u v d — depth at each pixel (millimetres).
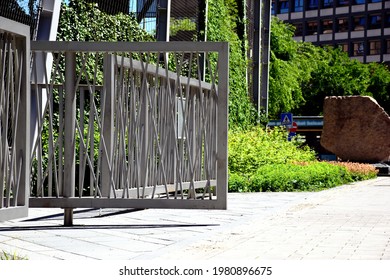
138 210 12305
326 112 35656
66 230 9375
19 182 8188
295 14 101000
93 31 18797
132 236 8875
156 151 11812
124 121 10734
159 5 21672
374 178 29719
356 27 97375
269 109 53094
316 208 13797
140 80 11320
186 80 12555
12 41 7980
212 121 13461
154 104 11484
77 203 9906
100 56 17125
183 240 8570
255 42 35938
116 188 10539
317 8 99625
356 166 28719
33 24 15531
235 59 31109
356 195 18281
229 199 15609
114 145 10469
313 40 100000
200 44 10250
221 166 10250
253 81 35781
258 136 25453
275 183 18844
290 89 54281
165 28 21719
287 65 54281
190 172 10625
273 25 57344
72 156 9992
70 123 9977
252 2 35375
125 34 20062
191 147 13070
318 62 69625
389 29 95125
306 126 51250
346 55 72938
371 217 12016
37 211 11914
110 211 12117
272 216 11945
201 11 25375
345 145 35344
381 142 34875
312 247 8219
